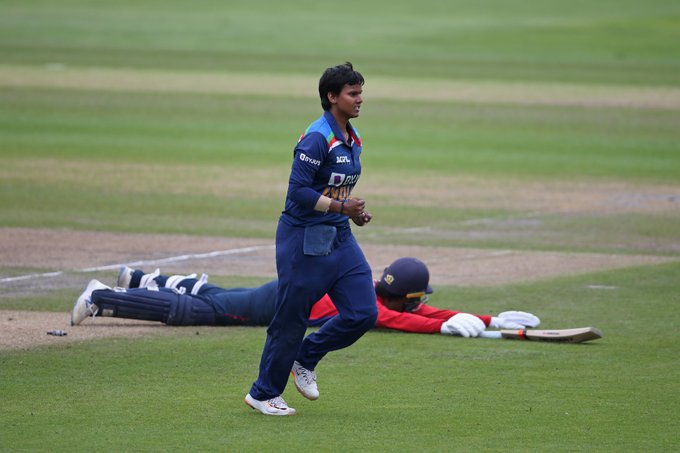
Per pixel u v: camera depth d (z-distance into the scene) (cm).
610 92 13875
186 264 4884
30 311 3947
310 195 2575
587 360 3319
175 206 6500
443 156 8912
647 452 2439
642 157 8950
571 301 4206
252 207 6519
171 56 17725
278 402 2720
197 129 10175
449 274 4734
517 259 5100
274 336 2683
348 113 2623
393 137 9969
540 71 16662
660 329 3744
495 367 3231
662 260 5094
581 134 10262
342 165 2641
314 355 2744
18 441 2475
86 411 2731
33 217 6044
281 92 13125
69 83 13575
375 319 2700
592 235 5781
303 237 2634
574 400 2872
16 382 3005
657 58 19375
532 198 7031
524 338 3588
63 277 4559
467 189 7362
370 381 3069
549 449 2456
